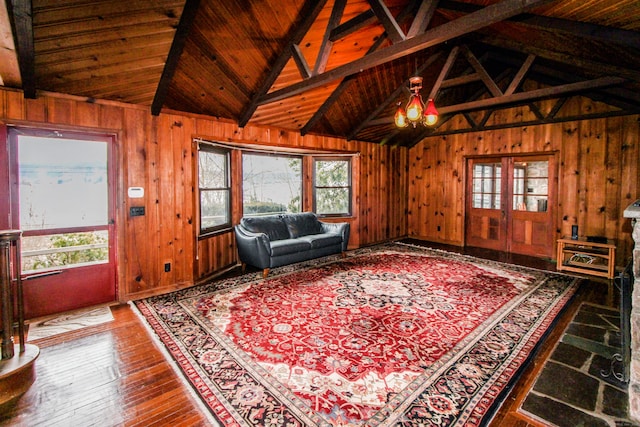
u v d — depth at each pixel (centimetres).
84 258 325
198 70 329
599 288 379
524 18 288
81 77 288
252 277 425
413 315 298
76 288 321
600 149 482
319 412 174
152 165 361
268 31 307
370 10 285
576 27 260
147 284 360
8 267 197
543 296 349
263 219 488
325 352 235
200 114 399
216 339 256
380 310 310
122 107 337
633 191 456
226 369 216
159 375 211
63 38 242
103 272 335
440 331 267
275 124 483
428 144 703
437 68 500
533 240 559
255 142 465
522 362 223
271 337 258
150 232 361
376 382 200
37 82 280
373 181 655
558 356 232
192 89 354
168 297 354
